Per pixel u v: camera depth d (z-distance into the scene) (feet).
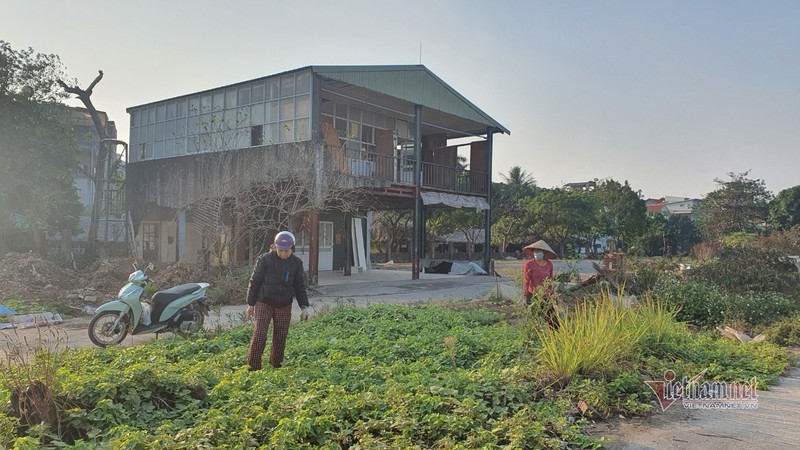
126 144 73.10
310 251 54.85
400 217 134.21
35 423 13.17
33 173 61.41
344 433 13.37
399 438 13.20
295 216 58.49
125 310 27.66
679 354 23.57
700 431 15.67
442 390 16.25
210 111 65.36
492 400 16.52
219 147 60.80
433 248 145.07
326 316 32.91
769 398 19.02
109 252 71.36
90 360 20.67
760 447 14.43
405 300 48.19
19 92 61.82
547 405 16.35
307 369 19.03
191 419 14.43
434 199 70.38
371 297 50.47
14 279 45.65
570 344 19.31
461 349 22.74
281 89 58.54
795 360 25.12
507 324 31.63
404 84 65.46
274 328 20.61
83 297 43.16
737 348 25.84
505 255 165.37
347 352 22.93
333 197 55.88
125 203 74.90
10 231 62.59
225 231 55.16
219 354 22.39
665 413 17.31
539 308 22.93
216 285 47.21
